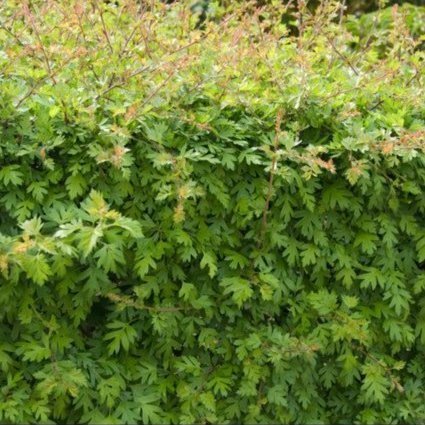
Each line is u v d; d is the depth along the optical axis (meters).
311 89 2.88
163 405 2.79
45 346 2.55
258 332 2.82
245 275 2.84
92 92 2.75
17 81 2.83
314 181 2.85
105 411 2.66
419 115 3.12
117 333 2.64
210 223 2.81
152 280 2.69
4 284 2.50
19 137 2.60
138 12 3.33
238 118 2.88
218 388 2.75
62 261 2.45
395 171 2.91
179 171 2.57
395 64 3.27
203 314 2.82
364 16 5.07
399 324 2.97
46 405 2.60
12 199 2.56
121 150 2.44
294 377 2.85
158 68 2.74
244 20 3.32
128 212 2.68
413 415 2.94
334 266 2.95
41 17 3.18
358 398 2.94
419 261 2.97
